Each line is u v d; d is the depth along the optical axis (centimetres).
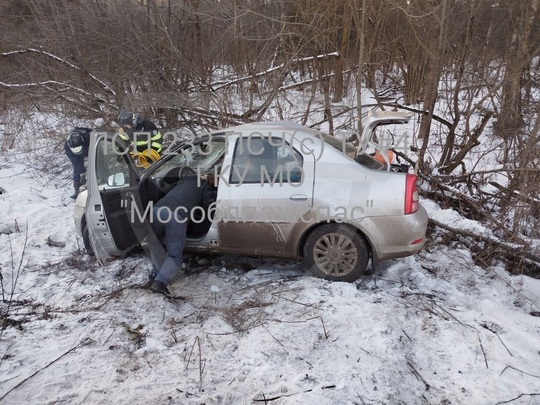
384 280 449
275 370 315
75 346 343
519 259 511
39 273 462
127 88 951
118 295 414
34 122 970
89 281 442
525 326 383
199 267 475
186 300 413
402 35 1127
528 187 571
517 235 548
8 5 1122
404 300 406
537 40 791
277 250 439
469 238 546
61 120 951
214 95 893
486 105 921
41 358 330
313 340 343
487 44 880
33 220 607
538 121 618
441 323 371
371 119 489
